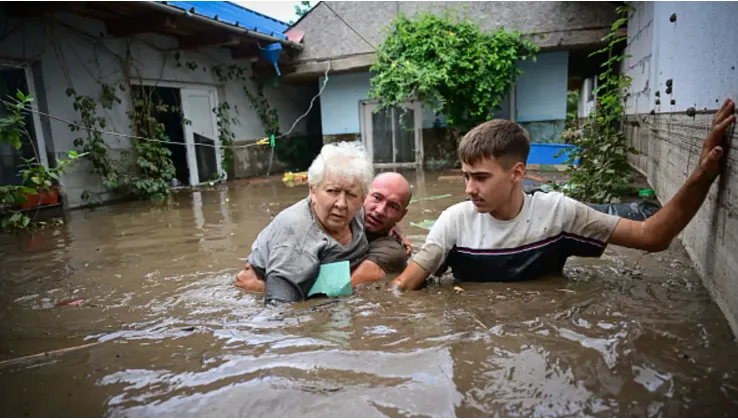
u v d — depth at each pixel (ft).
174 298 9.13
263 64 44.37
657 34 19.76
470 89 39.40
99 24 29.55
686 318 6.53
